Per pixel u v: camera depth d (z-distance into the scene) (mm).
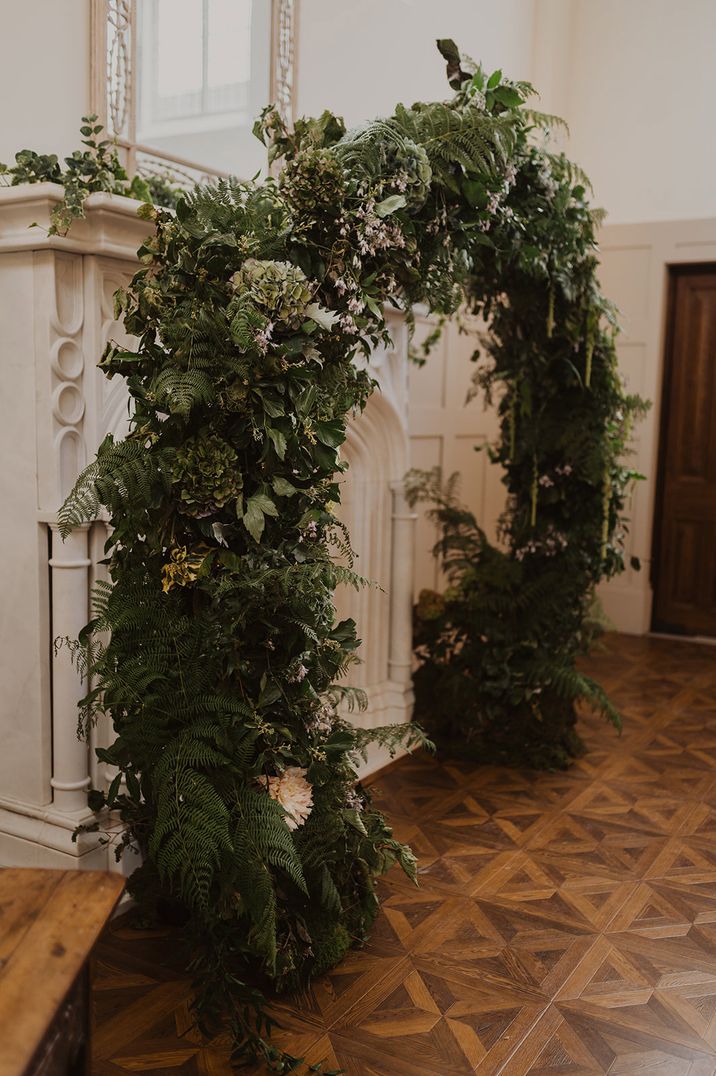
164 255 2480
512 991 2729
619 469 4387
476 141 2811
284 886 2666
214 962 2537
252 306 2340
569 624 4535
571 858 3557
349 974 2801
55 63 3340
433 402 6035
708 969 2854
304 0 4438
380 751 4574
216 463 2377
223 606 2467
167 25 3748
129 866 3277
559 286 3865
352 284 2570
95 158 3412
